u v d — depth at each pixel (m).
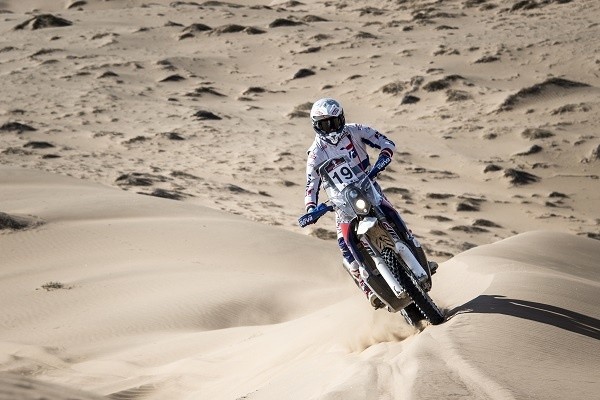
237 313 33.38
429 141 110.19
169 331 30.56
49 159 88.88
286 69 147.75
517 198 90.44
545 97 123.94
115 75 136.88
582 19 171.12
